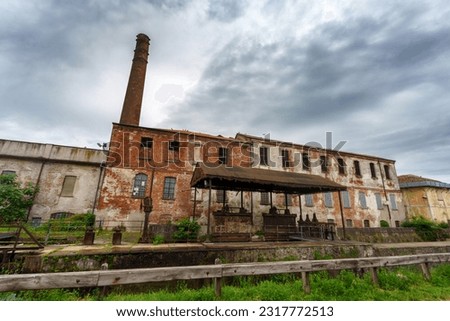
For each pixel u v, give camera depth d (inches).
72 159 756.6
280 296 187.2
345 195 911.7
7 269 248.7
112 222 590.6
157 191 652.7
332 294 196.1
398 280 225.3
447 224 890.7
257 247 346.0
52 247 310.8
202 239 426.9
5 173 684.1
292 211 792.9
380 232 719.7
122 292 232.1
